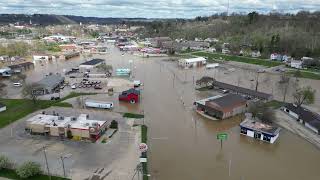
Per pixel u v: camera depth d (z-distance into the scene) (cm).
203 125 8338
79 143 6912
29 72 15275
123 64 17725
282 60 18662
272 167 6188
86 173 5688
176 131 7869
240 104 9162
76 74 14438
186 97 10894
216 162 6347
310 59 17125
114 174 5684
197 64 17675
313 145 7206
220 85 12006
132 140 7106
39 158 6200
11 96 10519
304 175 5900
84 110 9144
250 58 19362
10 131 7481
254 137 7550
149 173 5834
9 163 5759
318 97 11012
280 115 9019
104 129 7506
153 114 9050
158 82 13175
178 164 6222
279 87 12450
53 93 10906
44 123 7338
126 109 9400
